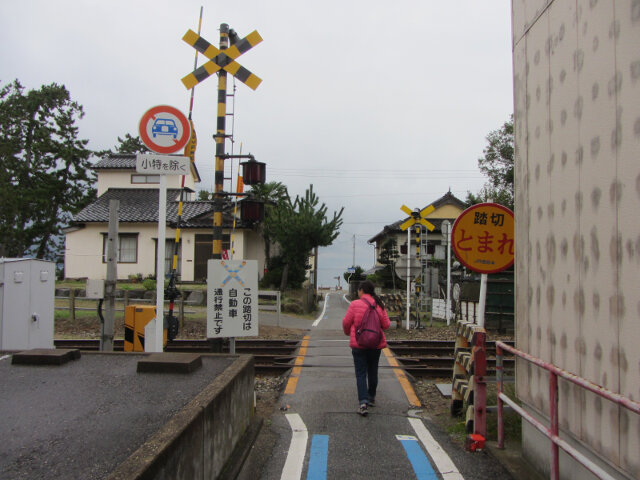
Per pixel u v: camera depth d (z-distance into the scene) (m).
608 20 2.74
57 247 34.25
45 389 3.63
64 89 33.88
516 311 4.31
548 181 3.59
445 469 4.19
